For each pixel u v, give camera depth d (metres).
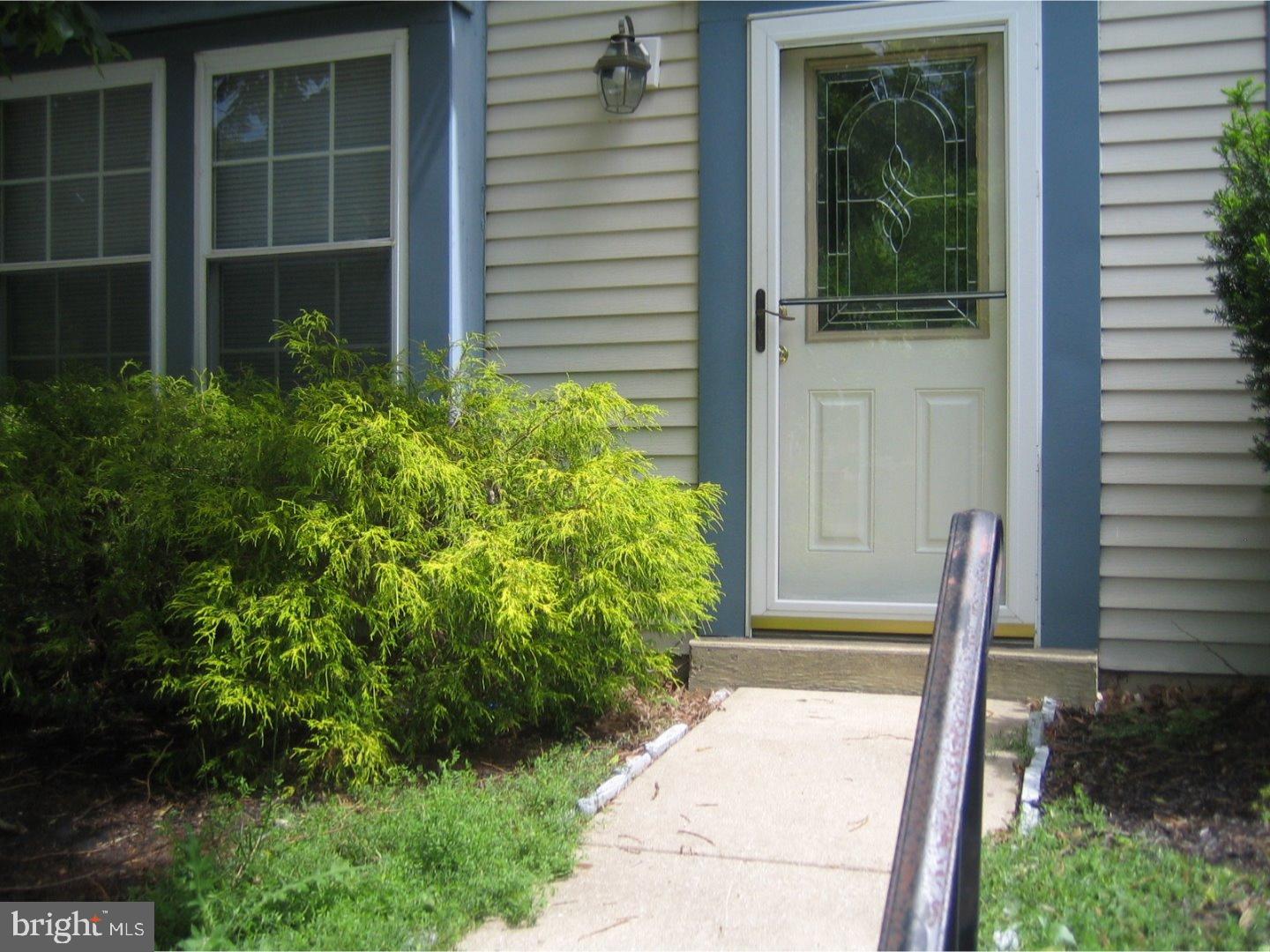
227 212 5.48
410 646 3.96
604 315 5.20
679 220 5.11
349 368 4.63
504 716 4.07
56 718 4.45
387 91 5.24
